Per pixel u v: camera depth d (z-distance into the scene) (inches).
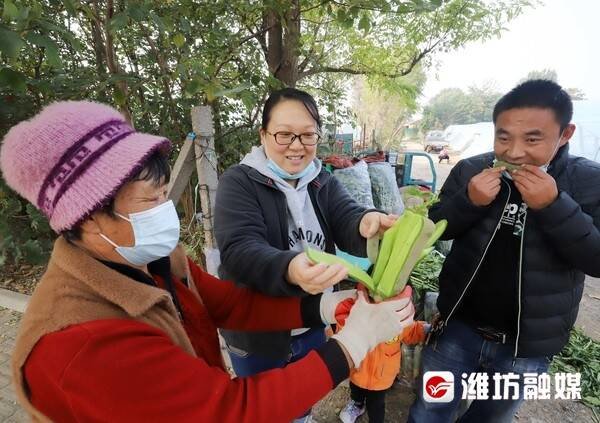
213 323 47.9
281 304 46.6
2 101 98.2
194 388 27.2
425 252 38.7
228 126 165.2
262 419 27.6
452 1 172.9
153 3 99.3
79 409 24.6
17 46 51.6
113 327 26.1
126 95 101.7
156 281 38.6
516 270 59.8
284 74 158.6
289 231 58.2
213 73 119.4
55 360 24.3
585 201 55.0
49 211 27.2
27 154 25.5
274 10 123.1
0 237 109.3
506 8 176.1
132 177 27.3
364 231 51.3
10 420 91.2
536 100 49.0
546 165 54.1
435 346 71.9
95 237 29.6
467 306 66.9
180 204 153.9
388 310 34.5
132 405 25.1
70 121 26.3
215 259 94.5
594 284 183.0
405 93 218.7
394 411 96.3
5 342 120.6
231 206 53.7
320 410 96.7
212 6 117.0
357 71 206.4
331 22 166.4
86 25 134.2
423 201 47.4
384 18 189.6
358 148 389.1
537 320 58.3
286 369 30.7
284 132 54.4
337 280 34.2
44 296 27.3
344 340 32.4
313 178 60.7
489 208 60.0
